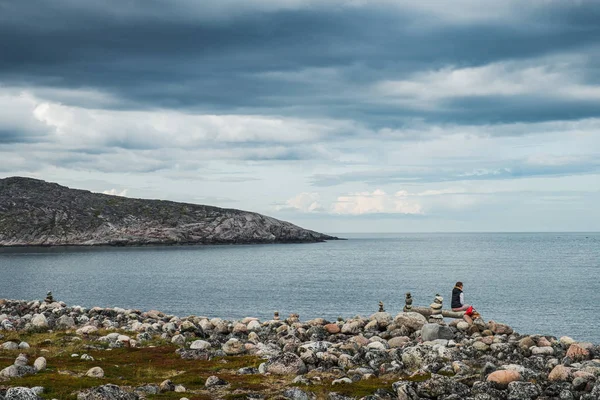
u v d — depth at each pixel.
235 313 82.31
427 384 17.67
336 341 27.98
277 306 89.62
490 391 17.36
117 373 20.70
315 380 19.53
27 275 153.25
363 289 113.38
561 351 23.41
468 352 23.03
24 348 25.45
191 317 37.34
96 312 39.81
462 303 29.59
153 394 17.58
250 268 177.88
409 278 138.38
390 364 21.50
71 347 26.05
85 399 16.22
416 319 28.64
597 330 66.75
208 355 24.41
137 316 38.00
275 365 20.94
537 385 17.44
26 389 15.79
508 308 85.44
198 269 174.75
